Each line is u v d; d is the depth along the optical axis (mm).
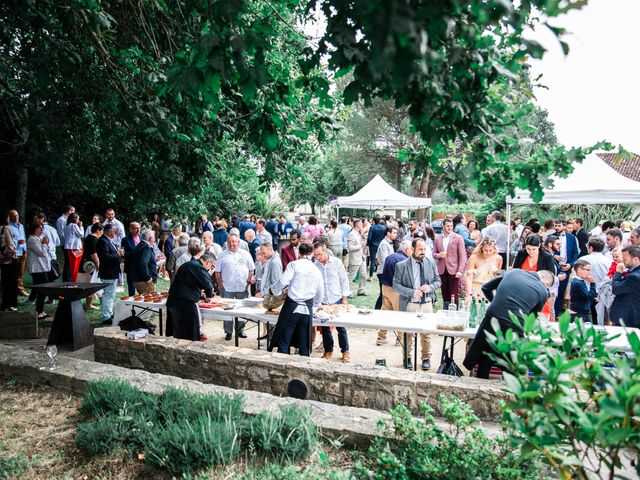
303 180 7605
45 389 4758
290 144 6426
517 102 2680
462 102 2357
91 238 8430
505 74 2195
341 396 4637
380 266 10688
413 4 1537
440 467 2914
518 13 1804
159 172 6828
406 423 3285
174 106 5035
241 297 7586
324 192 38625
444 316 5383
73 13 4289
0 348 5434
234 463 3244
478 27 2076
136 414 3764
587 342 2330
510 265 12359
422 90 2242
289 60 5516
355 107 29000
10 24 4797
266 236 11445
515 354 2109
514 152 2658
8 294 8406
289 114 3947
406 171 31859
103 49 4859
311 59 2643
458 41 2139
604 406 1704
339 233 12383
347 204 16219
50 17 4922
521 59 2373
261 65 2533
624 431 1751
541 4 2051
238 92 4566
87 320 7059
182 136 4578
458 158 2812
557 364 1946
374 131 29297
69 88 5324
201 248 6207
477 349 4574
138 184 8195
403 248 7000
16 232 9727
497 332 2223
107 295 8117
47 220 17688
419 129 2514
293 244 7988
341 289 6723
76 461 3424
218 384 5199
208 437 3217
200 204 14469
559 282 8391
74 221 9617
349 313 6000
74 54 4223
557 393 1946
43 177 15367
